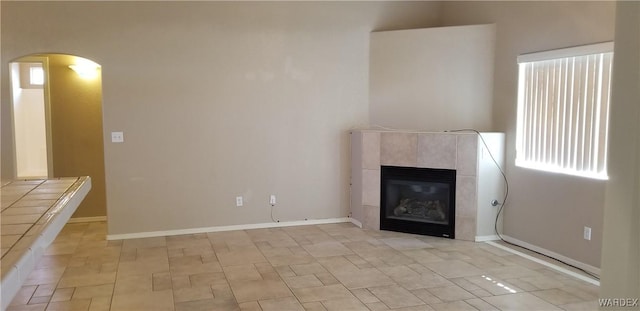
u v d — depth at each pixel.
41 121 7.25
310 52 5.70
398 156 5.35
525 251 4.67
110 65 5.07
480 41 5.31
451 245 4.88
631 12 1.45
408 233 5.36
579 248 4.11
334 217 5.96
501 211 5.12
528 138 4.77
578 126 4.10
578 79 4.11
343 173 5.95
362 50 5.89
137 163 5.22
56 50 4.93
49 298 3.50
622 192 1.50
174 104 5.29
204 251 4.70
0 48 4.81
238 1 5.41
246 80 5.50
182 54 5.27
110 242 5.05
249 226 5.64
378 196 5.50
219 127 5.45
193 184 5.41
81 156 5.98
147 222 5.29
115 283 3.81
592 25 3.92
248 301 3.43
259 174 5.63
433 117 5.62
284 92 5.64
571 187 4.18
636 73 1.44
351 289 3.65
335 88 5.82
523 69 4.84
